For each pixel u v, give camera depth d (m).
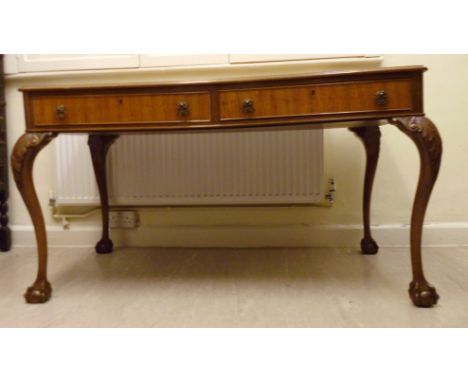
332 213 2.29
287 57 2.16
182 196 2.26
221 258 2.10
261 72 2.20
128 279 1.80
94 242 2.38
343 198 2.28
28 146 1.46
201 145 2.22
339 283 1.70
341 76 1.34
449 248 2.18
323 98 1.35
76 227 2.40
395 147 2.24
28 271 1.95
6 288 1.71
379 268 1.88
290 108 1.36
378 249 2.20
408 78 1.33
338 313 1.40
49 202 2.38
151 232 2.35
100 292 1.65
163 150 2.24
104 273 1.89
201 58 2.19
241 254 2.17
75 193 2.30
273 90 1.36
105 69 2.24
